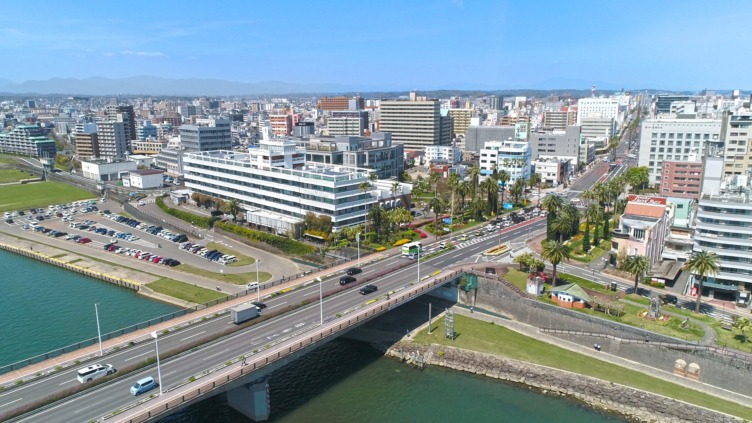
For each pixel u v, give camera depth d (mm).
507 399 113500
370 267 164375
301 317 122438
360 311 124312
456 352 128875
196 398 88000
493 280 150250
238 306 120938
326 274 156250
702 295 151500
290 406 108312
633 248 164125
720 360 110562
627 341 122938
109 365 95938
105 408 84625
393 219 198250
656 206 177750
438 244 195750
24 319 145000
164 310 149500
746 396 107688
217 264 186500
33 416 82750
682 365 115312
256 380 101562
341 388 116125
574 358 125750
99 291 167125
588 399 113375
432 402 111438
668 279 158500
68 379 94125
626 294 147625
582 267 173375
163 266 184750
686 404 106250
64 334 135125
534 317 141125
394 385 118125
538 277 151000
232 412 104625
